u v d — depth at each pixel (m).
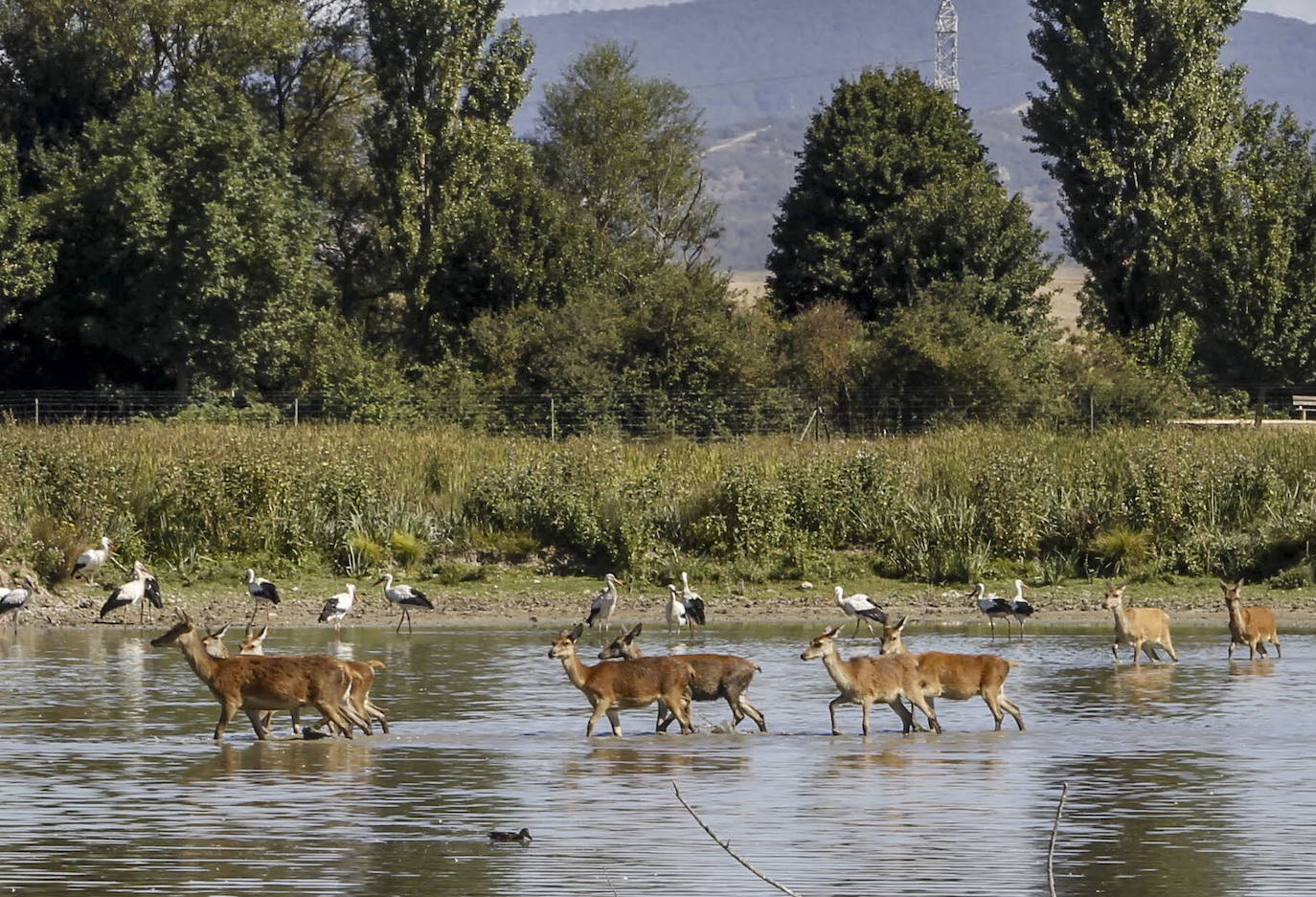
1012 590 123.25
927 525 129.38
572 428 190.38
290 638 101.38
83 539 122.69
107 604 106.62
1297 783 56.94
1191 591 122.50
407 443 146.12
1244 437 146.62
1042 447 142.62
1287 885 43.97
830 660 66.56
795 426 193.50
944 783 57.09
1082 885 43.91
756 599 121.06
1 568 114.56
